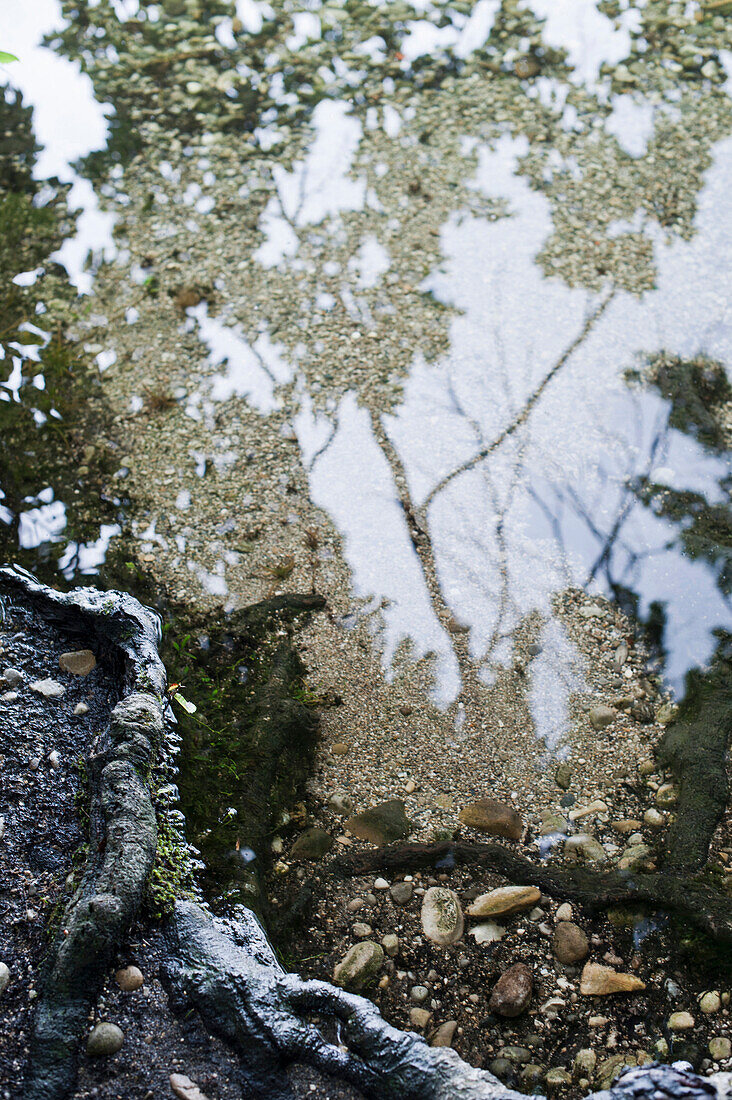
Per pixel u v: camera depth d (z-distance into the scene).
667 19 5.88
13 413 3.69
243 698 2.74
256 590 3.10
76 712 2.44
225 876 2.25
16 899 2.02
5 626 2.64
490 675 2.89
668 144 4.95
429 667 2.91
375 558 3.20
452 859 2.40
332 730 2.74
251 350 3.98
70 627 2.64
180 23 6.08
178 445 3.59
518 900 2.30
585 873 2.38
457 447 3.56
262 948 2.10
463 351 3.92
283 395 3.78
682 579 3.05
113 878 1.99
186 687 2.74
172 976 1.91
